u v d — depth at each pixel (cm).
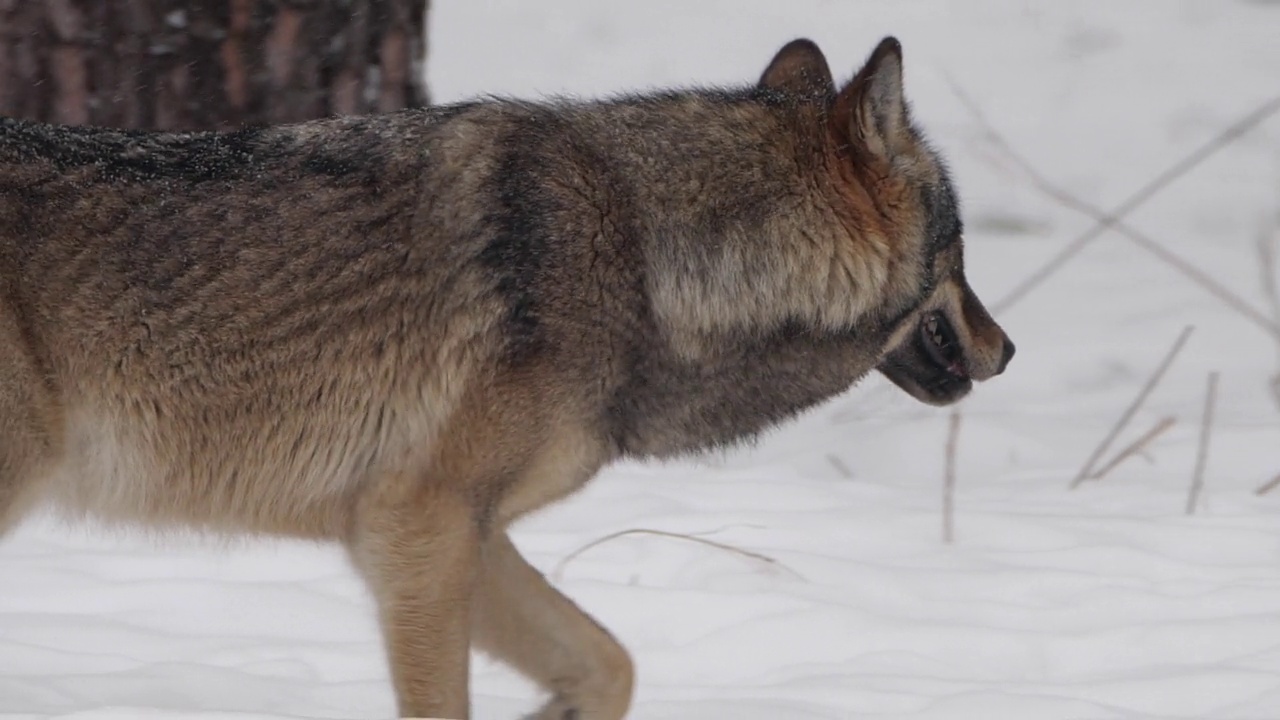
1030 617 1030
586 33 2897
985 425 1535
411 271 816
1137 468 1422
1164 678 905
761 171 873
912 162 911
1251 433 1483
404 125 847
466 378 809
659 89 955
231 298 805
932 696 887
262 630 1005
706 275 859
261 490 827
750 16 3003
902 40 2909
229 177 820
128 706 765
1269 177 2444
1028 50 2883
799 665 959
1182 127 2617
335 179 825
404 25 1308
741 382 895
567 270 822
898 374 973
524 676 883
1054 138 2570
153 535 937
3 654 909
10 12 1220
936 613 1045
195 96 1242
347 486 823
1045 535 1192
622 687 872
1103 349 1831
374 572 816
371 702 880
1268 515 1248
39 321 793
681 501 1284
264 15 1247
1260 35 2945
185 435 813
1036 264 2167
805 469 1455
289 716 720
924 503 1291
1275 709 852
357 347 813
